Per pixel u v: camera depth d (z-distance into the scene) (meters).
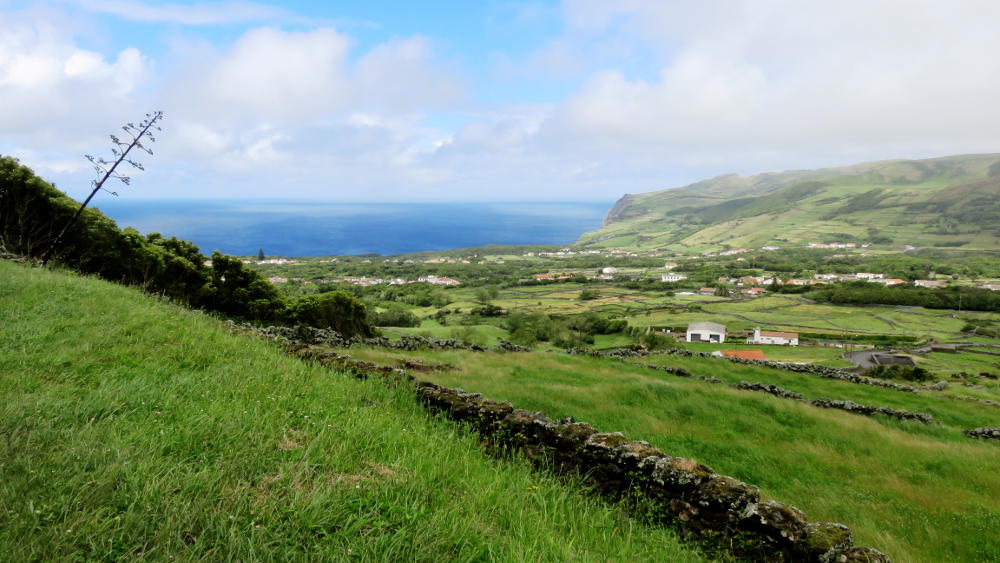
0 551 2.87
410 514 4.02
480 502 4.73
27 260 15.78
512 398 13.82
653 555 4.80
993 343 96.75
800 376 24.92
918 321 119.12
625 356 28.11
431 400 8.97
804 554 4.75
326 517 3.71
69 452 4.08
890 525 8.66
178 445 4.63
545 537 4.29
